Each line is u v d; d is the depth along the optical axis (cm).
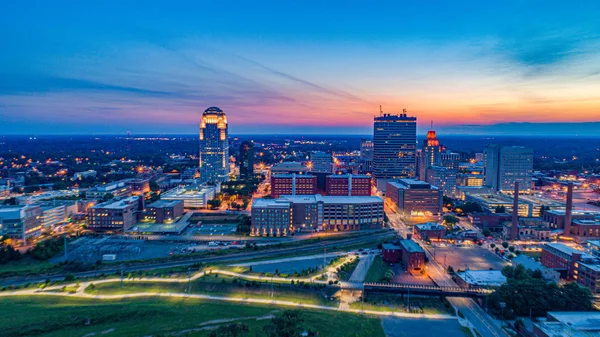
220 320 17200
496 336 16300
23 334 15962
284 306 18962
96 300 19500
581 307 17325
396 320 17650
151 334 15900
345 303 19475
